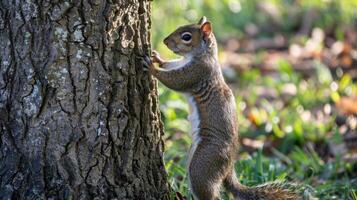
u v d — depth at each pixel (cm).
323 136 1444
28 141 884
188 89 1038
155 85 955
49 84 870
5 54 871
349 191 1131
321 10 2317
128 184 922
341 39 2078
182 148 1384
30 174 890
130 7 897
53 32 861
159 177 964
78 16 864
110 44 883
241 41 2197
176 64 1073
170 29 1998
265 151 1431
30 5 855
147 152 944
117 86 897
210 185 1003
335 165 1274
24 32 862
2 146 894
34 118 879
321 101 1639
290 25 2305
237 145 1045
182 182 1090
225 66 1953
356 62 1950
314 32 2167
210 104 1028
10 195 892
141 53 925
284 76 1788
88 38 870
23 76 872
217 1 2311
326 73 1802
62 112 878
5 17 864
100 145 895
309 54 2042
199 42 1058
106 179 904
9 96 880
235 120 1039
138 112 926
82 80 877
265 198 1022
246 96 1720
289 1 2425
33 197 889
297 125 1457
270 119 1513
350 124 1519
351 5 2320
